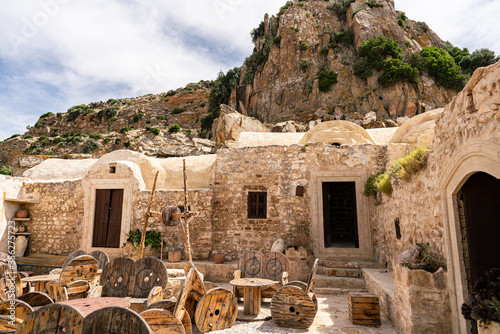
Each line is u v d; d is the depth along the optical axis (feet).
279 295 16.74
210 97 150.20
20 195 35.96
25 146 137.59
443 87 119.75
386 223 25.73
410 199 19.24
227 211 32.12
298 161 32.09
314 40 133.69
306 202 31.17
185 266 19.30
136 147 104.06
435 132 15.31
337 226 43.47
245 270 21.27
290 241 30.40
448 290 13.37
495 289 9.64
